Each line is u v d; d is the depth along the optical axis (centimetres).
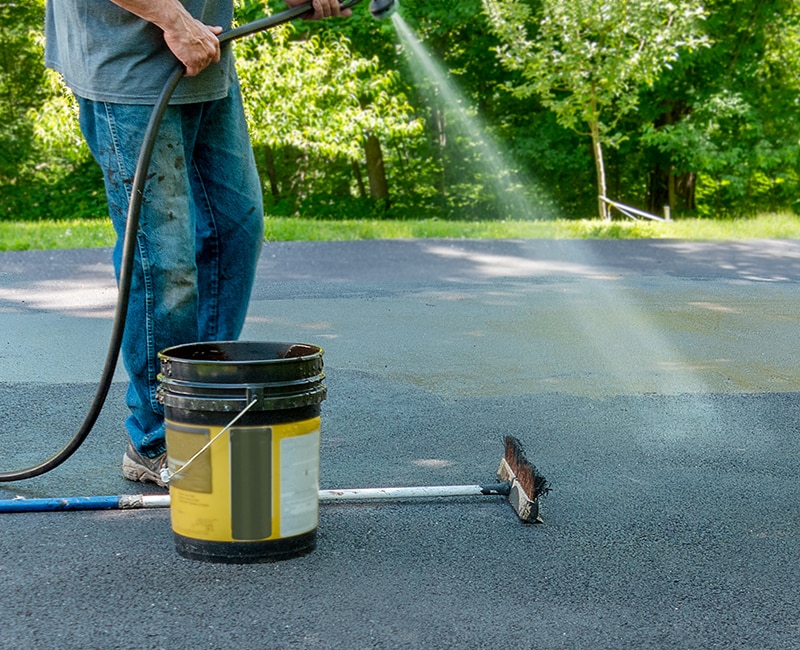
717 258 1209
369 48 2450
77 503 323
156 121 321
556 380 555
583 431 450
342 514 329
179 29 321
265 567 277
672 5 1678
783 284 991
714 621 248
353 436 433
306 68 1894
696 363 610
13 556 283
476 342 663
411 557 288
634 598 261
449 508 337
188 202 344
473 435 438
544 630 239
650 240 1415
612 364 602
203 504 276
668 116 2433
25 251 1167
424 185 2844
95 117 338
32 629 235
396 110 2052
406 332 697
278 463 277
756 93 2400
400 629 238
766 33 2409
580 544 303
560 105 1795
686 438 441
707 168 2317
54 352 614
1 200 2608
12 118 2680
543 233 1476
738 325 748
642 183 2756
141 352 346
